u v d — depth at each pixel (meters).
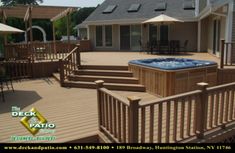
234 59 11.02
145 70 8.46
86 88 9.27
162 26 18.31
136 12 19.91
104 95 4.75
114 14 20.48
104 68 10.21
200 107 4.62
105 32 19.77
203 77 8.22
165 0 20.31
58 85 9.86
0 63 10.85
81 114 6.26
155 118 5.63
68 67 10.13
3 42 13.34
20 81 10.83
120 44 19.52
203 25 17.08
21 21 25.12
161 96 7.68
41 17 15.03
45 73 11.85
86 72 10.07
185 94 4.35
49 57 12.18
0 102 7.49
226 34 11.17
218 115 5.54
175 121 4.33
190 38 18.00
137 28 18.86
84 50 19.61
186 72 7.68
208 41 16.58
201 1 16.62
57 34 36.12
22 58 11.50
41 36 29.84
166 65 8.50
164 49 15.97
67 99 7.74
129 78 9.11
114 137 4.52
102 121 4.98
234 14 10.95
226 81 9.02
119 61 11.59
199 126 4.68
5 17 14.10
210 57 13.17
